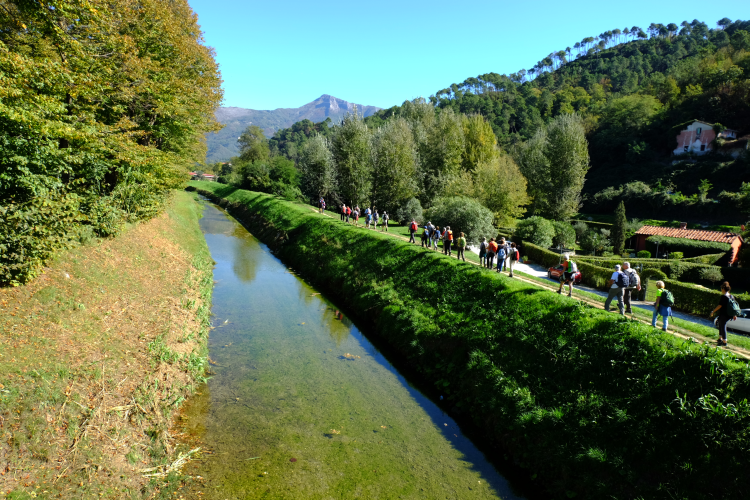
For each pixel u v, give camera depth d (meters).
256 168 73.12
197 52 26.52
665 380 10.16
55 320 10.45
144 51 22.23
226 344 16.62
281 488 9.14
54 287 11.67
